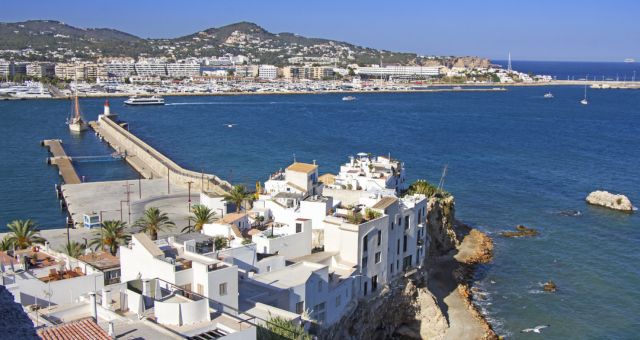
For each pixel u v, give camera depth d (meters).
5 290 27.72
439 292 107.38
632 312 102.25
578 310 103.19
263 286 69.56
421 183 141.62
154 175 196.75
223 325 51.16
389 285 92.06
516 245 135.12
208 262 64.38
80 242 115.31
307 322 67.75
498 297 108.25
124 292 56.78
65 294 62.56
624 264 123.69
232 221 95.00
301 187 115.44
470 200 174.38
